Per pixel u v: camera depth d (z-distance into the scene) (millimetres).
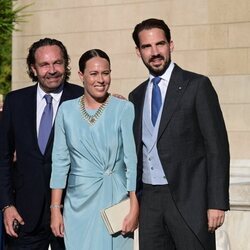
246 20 10945
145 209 4988
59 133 5098
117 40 11766
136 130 5016
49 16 12273
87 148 4988
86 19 11984
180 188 4875
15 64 12531
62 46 5477
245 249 6945
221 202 4797
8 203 5434
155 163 4953
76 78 12023
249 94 10906
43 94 5484
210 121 4836
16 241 5488
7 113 5527
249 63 10914
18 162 5480
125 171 5031
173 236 4949
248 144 10820
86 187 4988
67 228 5055
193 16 11234
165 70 5023
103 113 5016
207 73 11148
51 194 5270
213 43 11117
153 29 4957
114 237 4980
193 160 4902
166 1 11398
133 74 11625
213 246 4953
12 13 12562
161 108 4961
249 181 8258
